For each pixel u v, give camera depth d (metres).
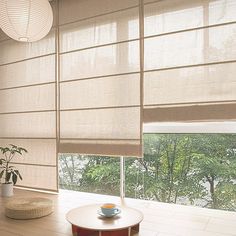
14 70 2.81
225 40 1.81
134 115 2.11
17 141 2.78
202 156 2.67
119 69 2.19
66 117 2.44
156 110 2.01
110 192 2.75
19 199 2.08
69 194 2.47
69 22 2.45
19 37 1.81
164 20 2.02
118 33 2.21
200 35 1.89
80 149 2.36
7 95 2.87
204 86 1.86
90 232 1.46
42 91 2.60
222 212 1.90
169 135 2.66
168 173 2.70
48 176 2.55
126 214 1.61
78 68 2.39
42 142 2.59
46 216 1.84
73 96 2.41
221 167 2.62
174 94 1.96
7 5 1.66
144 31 2.09
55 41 2.52
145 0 2.10
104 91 2.25
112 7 2.24
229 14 1.81
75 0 2.43
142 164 2.65
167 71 1.99
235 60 1.77
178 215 1.85
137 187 2.65
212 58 1.84
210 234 1.52
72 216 1.57
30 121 2.68
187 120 1.90
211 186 2.65
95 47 2.31
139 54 2.10
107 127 2.22
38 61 2.63
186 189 2.69
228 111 1.77
